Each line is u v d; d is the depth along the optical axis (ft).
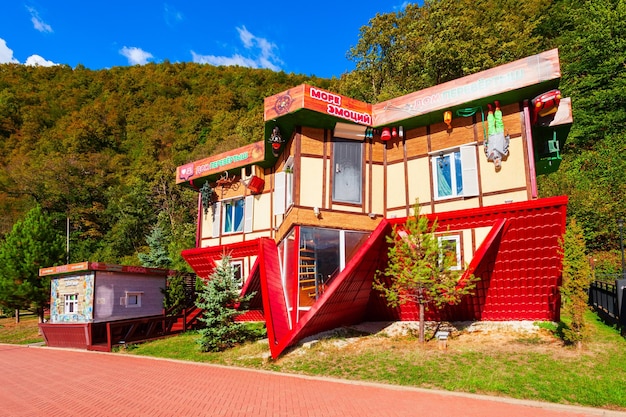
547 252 36.22
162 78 286.87
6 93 253.03
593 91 92.68
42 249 83.20
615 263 68.85
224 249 52.90
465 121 40.96
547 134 44.45
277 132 44.32
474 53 93.61
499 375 30.19
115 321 58.34
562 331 37.70
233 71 300.20
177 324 66.90
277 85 259.19
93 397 30.32
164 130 215.72
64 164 171.22
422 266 35.35
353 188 43.86
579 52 99.09
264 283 42.11
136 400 28.84
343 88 131.75
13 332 85.76
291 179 46.39
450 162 41.24
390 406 25.30
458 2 118.83
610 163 81.76
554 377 29.22
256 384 32.24
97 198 169.37
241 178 57.11
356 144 44.96
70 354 56.49
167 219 137.59
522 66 36.35
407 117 42.01
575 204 75.82
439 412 23.93
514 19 113.50
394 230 38.91
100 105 257.34
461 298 41.04
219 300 48.08
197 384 33.17
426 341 39.45
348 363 35.94
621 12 94.07
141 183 156.35
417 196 42.63
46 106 257.55
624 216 72.33
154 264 90.53
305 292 40.42
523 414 23.63
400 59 117.80
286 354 40.09
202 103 243.40
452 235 39.52
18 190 167.12
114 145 224.33
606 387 27.14
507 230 36.27
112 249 136.26
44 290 80.33
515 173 37.35
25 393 33.01
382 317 47.73
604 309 47.78
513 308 40.37
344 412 24.16
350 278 39.32
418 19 121.70
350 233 42.96
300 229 41.32
